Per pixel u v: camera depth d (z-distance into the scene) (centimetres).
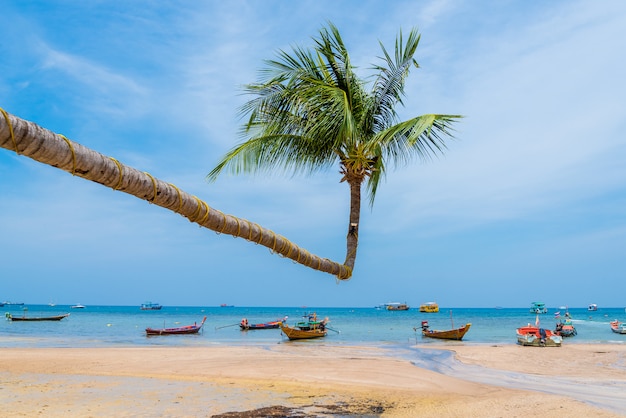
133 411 1199
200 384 1595
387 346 3497
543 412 1214
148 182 303
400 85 712
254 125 679
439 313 15462
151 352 2678
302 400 1362
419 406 1299
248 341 4025
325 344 3716
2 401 1296
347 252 600
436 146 649
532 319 9994
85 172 261
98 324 7050
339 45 656
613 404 1370
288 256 461
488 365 2323
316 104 593
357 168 602
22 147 226
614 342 3819
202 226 363
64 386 1533
